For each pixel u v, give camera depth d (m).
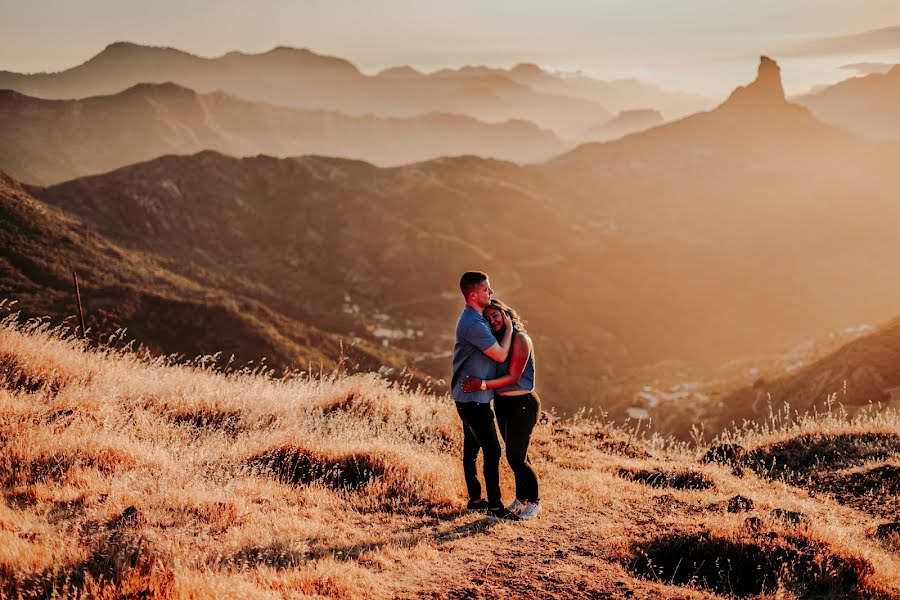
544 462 7.88
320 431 8.03
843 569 4.67
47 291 103.06
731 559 4.77
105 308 97.19
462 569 4.08
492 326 5.38
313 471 6.27
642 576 4.47
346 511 5.37
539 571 4.14
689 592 4.04
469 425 5.43
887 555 5.16
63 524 4.20
